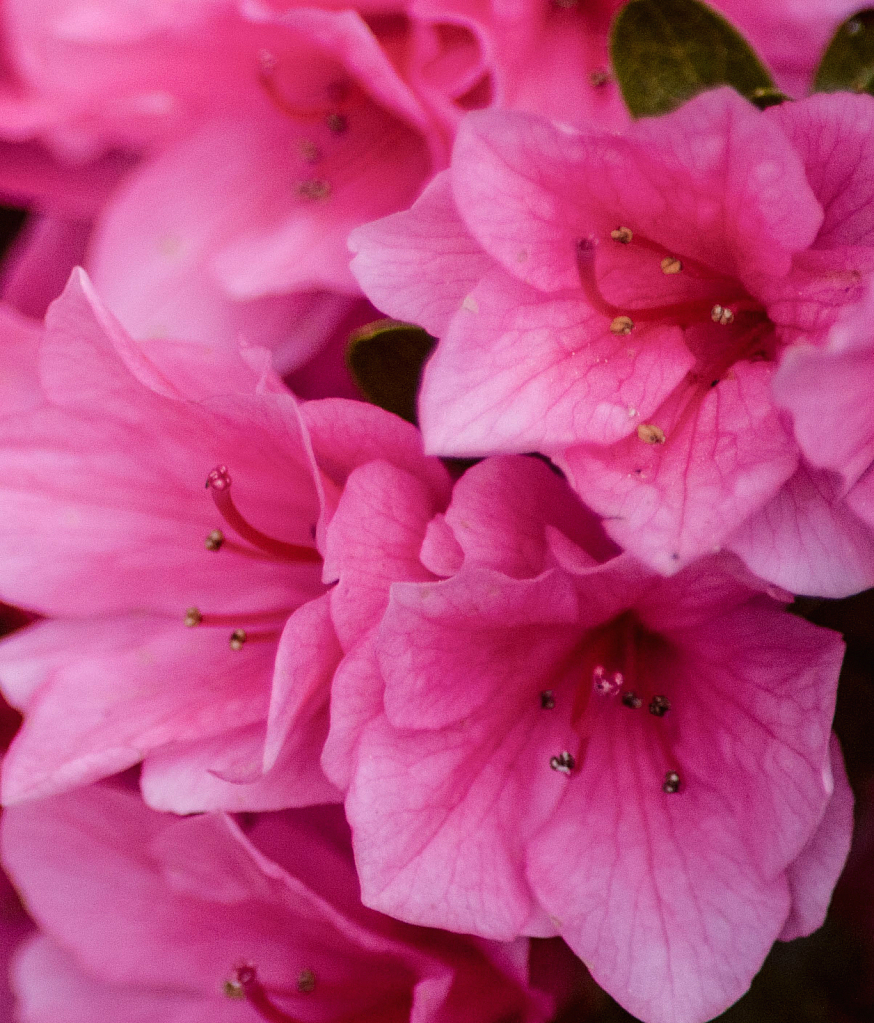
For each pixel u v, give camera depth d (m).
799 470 0.28
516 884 0.29
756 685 0.29
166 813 0.31
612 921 0.29
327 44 0.30
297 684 0.28
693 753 0.29
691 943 0.29
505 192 0.28
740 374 0.28
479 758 0.29
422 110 0.30
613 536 0.27
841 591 0.27
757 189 0.27
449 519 0.28
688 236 0.28
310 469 0.29
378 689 0.28
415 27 0.30
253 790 0.29
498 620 0.28
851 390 0.26
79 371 0.30
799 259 0.28
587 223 0.28
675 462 0.28
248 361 0.29
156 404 0.30
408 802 0.28
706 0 0.30
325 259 0.31
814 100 0.27
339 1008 0.31
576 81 0.30
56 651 0.31
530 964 0.31
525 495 0.28
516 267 0.28
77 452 0.31
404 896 0.28
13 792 0.30
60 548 0.31
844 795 0.28
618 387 0.28
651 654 0.30
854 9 0.30
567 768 0.29
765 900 0.28
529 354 0.28
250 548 0.31
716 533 0.27
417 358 0.29
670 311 0.29
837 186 0.28
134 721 0.30
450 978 0.30
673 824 0.29
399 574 0.28
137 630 0.31
